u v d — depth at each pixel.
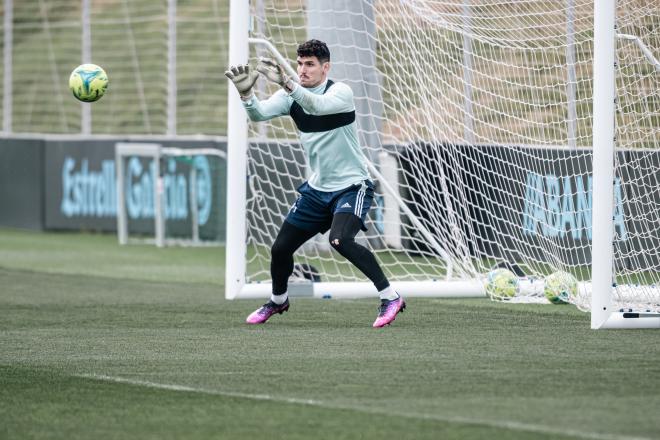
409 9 35.44
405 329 26.20
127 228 58.22
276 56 29.34
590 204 35.44
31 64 81.38
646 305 27.88
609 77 24.61
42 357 22.19
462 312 29.69
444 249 34.09
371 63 36.31
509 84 35.81
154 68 76.81
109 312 30.19
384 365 20.80
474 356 21.81
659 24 30.16
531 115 35.22
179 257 48.66
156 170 53.53
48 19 83.12
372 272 26.19
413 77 35.69
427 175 35.00
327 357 21.81
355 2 35.75
